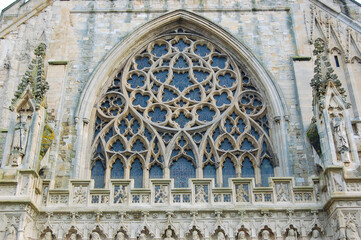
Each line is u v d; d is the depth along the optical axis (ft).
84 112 111.55
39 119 94.53
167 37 126.41
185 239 85.35
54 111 109.70
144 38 124.98
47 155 100.22
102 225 86.43
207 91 117.60
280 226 86.89
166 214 87.10
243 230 86.33
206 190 90.94
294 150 106.83
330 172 86.22
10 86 114.11
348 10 125.49
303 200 89.97
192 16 126.41
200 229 85.81
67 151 106.63
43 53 104.47
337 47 121.08
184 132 111.04
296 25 124.77
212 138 111.34
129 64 121.49
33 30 123.03
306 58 117.91
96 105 114.93
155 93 117.19
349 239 79.87
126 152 108.78
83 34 123.85
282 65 119.03
